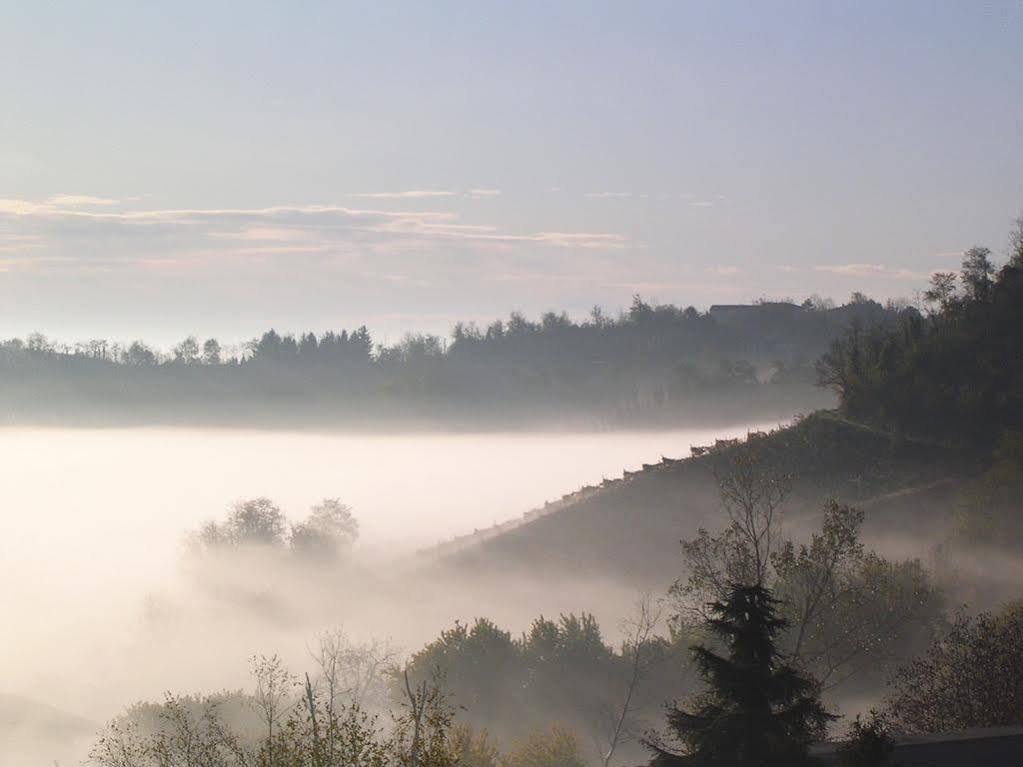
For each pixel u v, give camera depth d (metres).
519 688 58.06
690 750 27.67
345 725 28.94
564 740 46.50
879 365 135.88
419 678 58.31
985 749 28.61
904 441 118.94
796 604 50.44
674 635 57.16
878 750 26.06
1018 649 39.88
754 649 27.34
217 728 36.06
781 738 26.33
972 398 124.19
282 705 52.88
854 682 50.47
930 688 40.78
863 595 50.56
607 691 56.69
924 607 55.22
